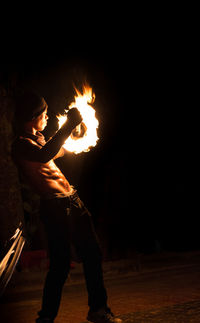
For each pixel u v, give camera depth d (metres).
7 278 3.08
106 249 10.84
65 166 11.30
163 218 13.34
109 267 8.91
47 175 3.28
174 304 4.91
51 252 3.29
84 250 3.33
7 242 3.23
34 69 9.87
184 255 10.41
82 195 12.02
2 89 7.61
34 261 8.55
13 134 7.61
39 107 3.34
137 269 8.70
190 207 13.70
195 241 13.59
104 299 3.37
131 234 12.13
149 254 11.40
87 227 3.35
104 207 11.30
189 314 4.30
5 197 7.40
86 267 3.34
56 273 3.27
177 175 13.60
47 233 3.30
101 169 11.98
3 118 7.54
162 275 7.85
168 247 13.25
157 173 13.29
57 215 3.26
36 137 3.33
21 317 4.90
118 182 11.53
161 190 13.34
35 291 6.90
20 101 3.35
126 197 11.70
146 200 12.95
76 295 6.19
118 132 12.12
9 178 7.48
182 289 6.02
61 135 3.15
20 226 3.31
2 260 3.12
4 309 5.43
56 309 3.30
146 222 12.83
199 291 5.77
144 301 5.23
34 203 9.35
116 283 7.26
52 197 3.26
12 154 3.28
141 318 4.22
